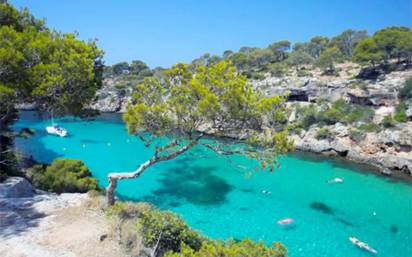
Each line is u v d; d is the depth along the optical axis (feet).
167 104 50.60
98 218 49.57
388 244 70.95
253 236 73.56
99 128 218.38
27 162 103.14
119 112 312.09
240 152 52.60
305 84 215.31
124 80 392.47
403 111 154.61
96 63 68.85
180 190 103.35
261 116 50.11
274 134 51.03
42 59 58.29
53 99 60.34
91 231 44.14
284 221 82.02
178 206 89.97
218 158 142.20
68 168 89.40
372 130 152.25
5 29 54.49
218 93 50.01
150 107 50.49
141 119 51.44
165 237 41.42
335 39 375.86
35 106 64.49
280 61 371.97
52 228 44.75
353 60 242.99
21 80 55.93
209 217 83.20
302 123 180.55
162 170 124.98
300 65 334.65
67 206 54.54
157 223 42.57
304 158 151.12
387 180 120.16
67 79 57.26
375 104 171.63
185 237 42.68
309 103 200.03
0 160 77.71
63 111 66.33
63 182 80.18
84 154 149.07
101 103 320.09
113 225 44.57
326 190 107.76
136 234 41.09
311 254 65.82
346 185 113.39
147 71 410.72
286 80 235.81
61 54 57.21
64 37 64.08
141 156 147.64
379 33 231.91
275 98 49.65
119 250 39.42
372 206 94.27
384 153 142.82
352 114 170.40
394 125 148.66
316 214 87.25
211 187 106.83
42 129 199.62
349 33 364.79
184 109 49.26
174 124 51.98
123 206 49.70
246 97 49.39
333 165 139.95
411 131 140.15
